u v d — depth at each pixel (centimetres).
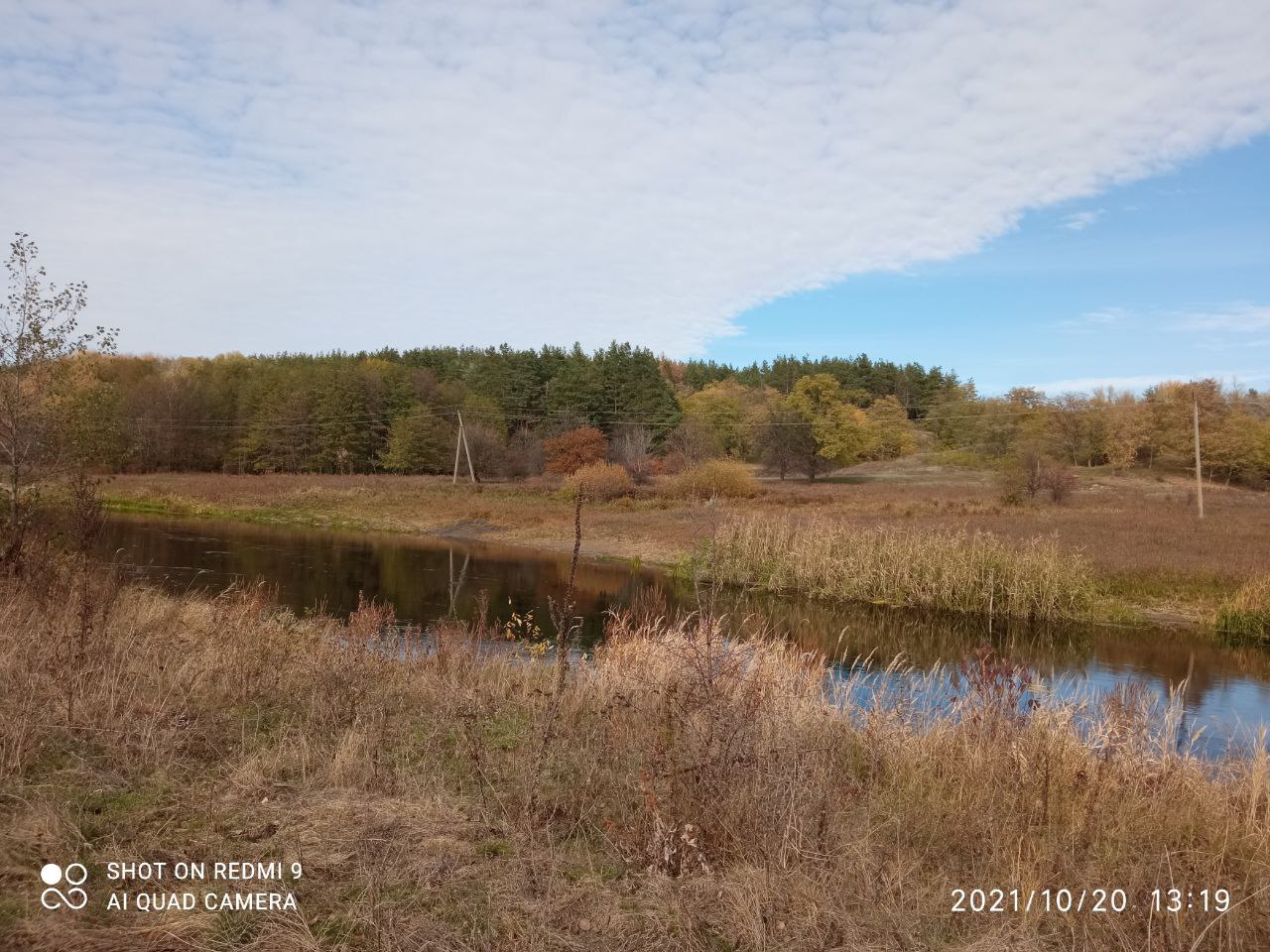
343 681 669
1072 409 7106
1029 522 3194
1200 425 6372
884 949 343
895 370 11806
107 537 2275
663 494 4622
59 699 554
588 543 3088
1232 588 1927
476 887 374
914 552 2005
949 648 1496
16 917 312
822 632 1622
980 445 7506
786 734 558
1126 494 5159
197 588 1758
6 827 386
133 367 7544
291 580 2006
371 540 3147
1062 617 1781
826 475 7119
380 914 336
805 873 399
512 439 7238
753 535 2300
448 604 1759
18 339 1083
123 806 432
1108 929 375
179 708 600
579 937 339
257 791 467
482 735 614
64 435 1129
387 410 7356
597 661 898
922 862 446
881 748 621
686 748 522
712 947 341
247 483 5094
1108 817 518
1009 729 641
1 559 991
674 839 420
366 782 495
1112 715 678
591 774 516
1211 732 923
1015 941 358
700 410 8194
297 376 7500
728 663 632
